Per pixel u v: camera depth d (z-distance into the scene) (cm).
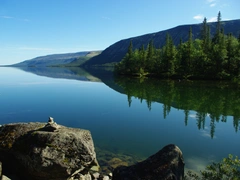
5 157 973
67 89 6400
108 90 6241
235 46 9156
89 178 1108
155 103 4250
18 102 4219
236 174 902
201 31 11962
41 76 12275
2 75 12925
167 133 2416
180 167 980
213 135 2359
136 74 12006
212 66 8531
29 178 944
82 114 3312
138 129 2561
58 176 905
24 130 1034
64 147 930
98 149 1908
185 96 5038
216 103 4181
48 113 3356
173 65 9831
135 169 973
